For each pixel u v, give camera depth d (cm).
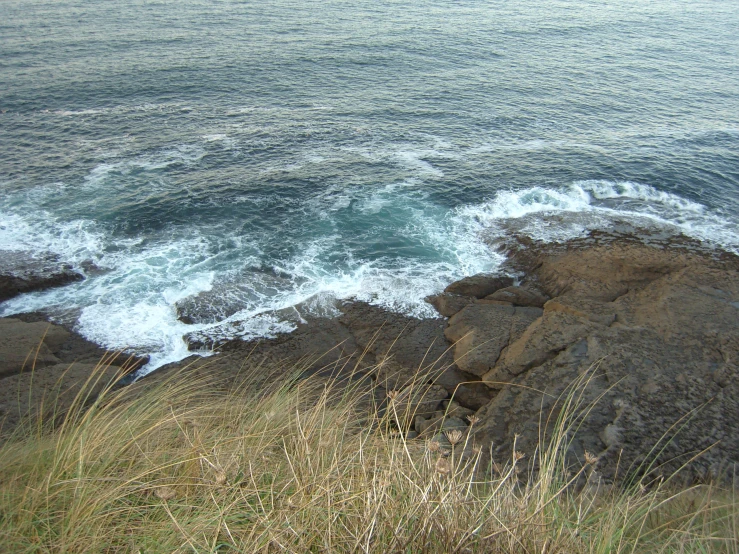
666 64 3650
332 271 1633
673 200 1995
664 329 1218
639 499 426
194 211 1916
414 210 1931
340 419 500
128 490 385
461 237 1794
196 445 430
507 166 2241
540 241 1730
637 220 1847
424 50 3766
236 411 573
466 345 1292
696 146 2448
